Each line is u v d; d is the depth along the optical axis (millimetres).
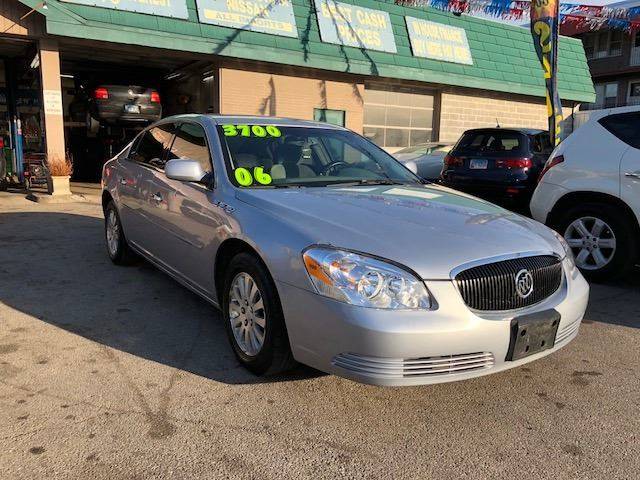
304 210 3363
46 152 10586
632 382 3541
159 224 4727
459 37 15375
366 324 2740
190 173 3908
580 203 5855
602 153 5695
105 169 6266
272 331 3197
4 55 12266
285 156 4297
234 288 3602
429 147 13188
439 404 3217
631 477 2572
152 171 5008
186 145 4664
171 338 4074
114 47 10867
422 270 2850
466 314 2846
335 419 3023
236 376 3486
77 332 4145
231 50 11305
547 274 3258
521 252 3148
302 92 13219
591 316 4797
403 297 2795
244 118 4668
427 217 3361
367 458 2684
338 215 3275
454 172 9062
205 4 11133
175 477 2510
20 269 5809
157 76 14781
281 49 11922
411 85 15211
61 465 2564
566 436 2910
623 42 29844
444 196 4035
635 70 28766
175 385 3354
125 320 4418
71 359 3676
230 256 3775
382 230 3086
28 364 3582
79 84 14547
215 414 3039
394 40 13945
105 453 2664
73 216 9000
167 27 10633
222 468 2582
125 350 3844
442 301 2818
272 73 12742
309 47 12391
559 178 5973
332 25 12891
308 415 3057
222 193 3867
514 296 3041
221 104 12258
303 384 3400
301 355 3059
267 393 3281
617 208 5617
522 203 8742
